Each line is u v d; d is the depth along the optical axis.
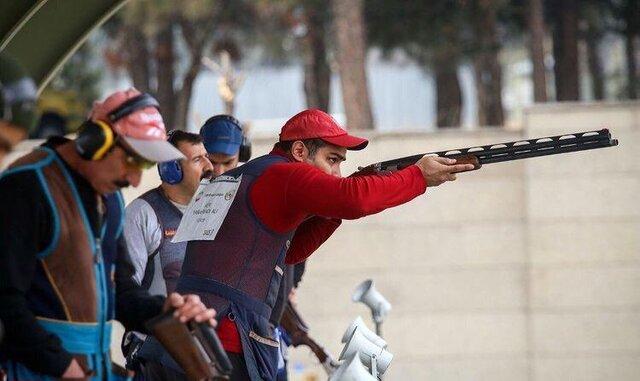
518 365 30.95
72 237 11.71
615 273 30.78
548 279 30.88
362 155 30.48
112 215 12.37
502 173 30.88
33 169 11.58
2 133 10.75
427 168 14.55
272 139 30.62
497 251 31.00
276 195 14.95
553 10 63.97
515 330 30.97
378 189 14.36
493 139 30.78
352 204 14.36
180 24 62.56
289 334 20.52
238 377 15.09
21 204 11.43
